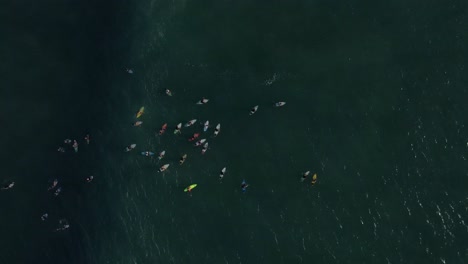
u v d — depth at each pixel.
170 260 69.31
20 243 70.50
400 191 70.94
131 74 78.56
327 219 70.00
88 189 73.12
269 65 77.94
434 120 74.25
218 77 77.69
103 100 77.62
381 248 68.38
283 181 72.00
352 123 74.62
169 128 75.38
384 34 79.19
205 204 71.50
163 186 72.75
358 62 77.69
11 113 77.06
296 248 68.75
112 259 69.81
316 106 75.69
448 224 69.19
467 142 72.94
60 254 70.25
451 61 77.25
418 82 76.31
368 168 72.25
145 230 70.88
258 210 70.81
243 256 68.81
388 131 74.06
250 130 74.81
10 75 79.25
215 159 73.50
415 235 68.81
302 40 79.25
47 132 76.06
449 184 71.00
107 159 74.44
